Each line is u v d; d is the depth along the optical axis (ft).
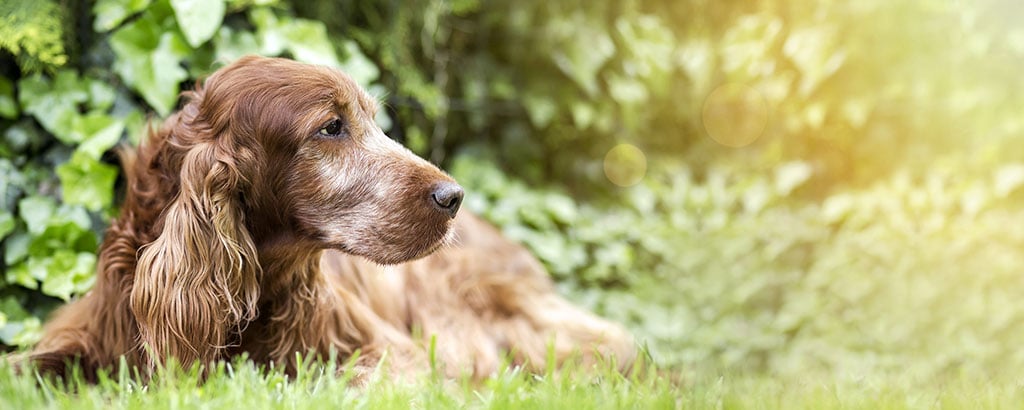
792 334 16.61
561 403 7.82
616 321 15.99
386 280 11.60
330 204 9.30
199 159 8.98
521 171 17.93
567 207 16.94
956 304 16.72
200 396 7.84
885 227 18.04
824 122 19.65
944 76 18.69
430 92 16.05
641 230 17.83
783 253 17.92
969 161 18.67
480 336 12.08
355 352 9.27
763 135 20.24
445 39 17.15
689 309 16.75
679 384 10.20
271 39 13.37
